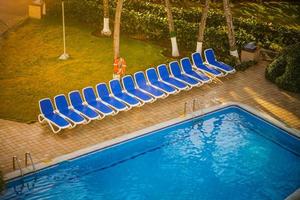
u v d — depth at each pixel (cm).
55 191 1405
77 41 2428
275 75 2073
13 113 1744
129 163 1552
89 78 2045
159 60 2261
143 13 2589
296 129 1734
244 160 1597
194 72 2066
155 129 1692
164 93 1886
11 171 1423
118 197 1404
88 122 1681
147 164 1554
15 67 2116
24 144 1564
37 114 1748
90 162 1535
